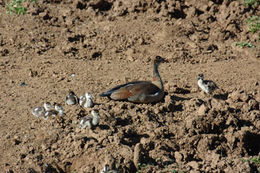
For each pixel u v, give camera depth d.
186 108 15.49
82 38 20.92
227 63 19.64
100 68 18.48
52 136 13.45
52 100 15.52
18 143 13.34
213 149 14.02
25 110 14.87
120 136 13.66
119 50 20.20
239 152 14.12
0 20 21.44
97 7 24.08
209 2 24.22
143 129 14.23
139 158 12.66
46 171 12.62
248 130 14.53
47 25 21.62
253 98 16.27
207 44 21.11
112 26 21.88
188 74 18.30
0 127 13.92
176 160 13.30
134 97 15.39
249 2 23.78
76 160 12.91
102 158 12.74
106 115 14.30
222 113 15.01
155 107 15.44
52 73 17.67
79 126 13.88
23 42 20.12
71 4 24.38
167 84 16.77
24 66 18.23
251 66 19.42
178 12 23.33
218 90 16.91
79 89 16.48
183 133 14.28
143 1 23.56
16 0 22.67
